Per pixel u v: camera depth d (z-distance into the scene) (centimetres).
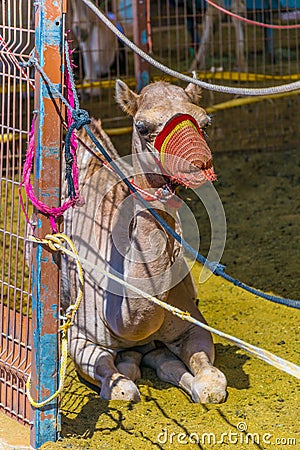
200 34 1590
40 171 441
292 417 513
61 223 455
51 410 459
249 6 1461
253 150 1198
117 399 528
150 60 420
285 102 1391
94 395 548
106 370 545
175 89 480
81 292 443
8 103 495
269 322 682
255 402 538
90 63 1390
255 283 777
